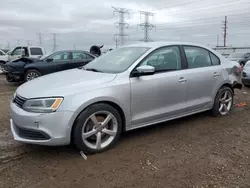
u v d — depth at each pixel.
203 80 4.61
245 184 2.77
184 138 4.03
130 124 3.76
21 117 3.15
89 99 3.26
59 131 3.12
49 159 3.29
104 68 4.09
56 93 3.16
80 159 3.30
